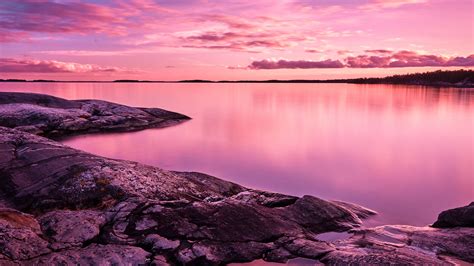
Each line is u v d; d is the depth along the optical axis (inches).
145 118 1776.6
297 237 446.0
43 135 1413.6
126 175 592.4
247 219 471.5
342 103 3083.2
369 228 490.6
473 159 995.9
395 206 621.6
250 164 930.7
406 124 1752.0
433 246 424.5
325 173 836.6
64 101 1802.4
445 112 2293.3
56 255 365.1
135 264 368.2
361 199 660.1
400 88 6884.8
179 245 407.2
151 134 1470.2
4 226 387.9
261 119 1993.1
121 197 532.4
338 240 454.0
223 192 641.0
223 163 942.4
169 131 1552.7
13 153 705.0
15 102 1681.8
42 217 437.4
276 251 413.1
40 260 354.3
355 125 1721.2
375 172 850.8
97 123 1584.6
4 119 1430.9
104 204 520.4
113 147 1188.5
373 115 2155.5
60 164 633.0
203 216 465.1
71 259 361.1
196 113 2351.1
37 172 604.1
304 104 3053.6
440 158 1010.1
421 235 453.4
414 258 377.7
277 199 577.0
